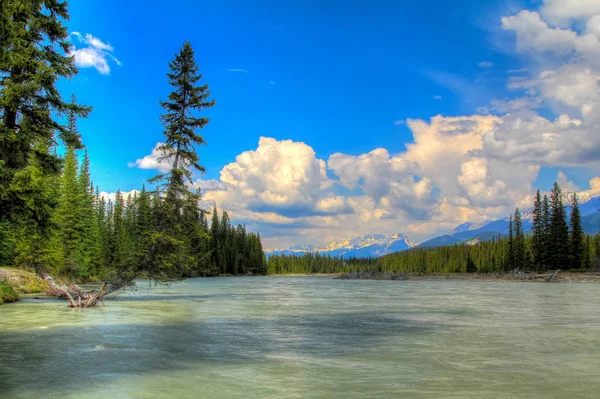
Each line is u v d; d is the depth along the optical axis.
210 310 26.14
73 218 59.66
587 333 16.94
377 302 32.69
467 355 12.67
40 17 18.14
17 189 14.27
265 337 15.95
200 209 32.03
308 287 61.00
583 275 78.31
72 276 61.38
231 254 140.12
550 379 9.93
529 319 21.59
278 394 8.74
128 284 30.70
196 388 9.17
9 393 8.78
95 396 8.59
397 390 9.03
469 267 123.19
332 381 9.76
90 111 18.34
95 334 16.38
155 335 16.25
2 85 16.27
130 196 86.88
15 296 31.64
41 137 17.06
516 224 105.31
